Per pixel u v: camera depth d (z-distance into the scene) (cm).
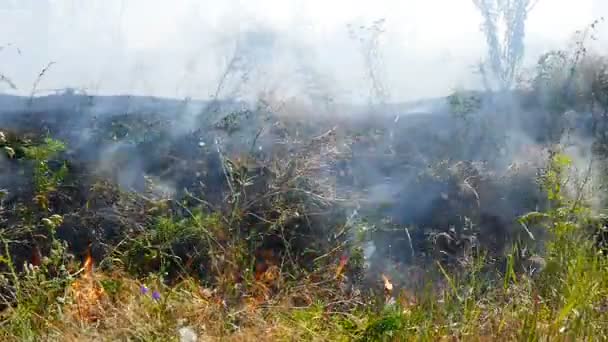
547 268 349
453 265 377
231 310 336
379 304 350
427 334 319
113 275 351
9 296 343
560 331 316
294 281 358
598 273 343
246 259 367
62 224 371
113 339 307
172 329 314
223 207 381
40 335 313
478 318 332
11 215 368
